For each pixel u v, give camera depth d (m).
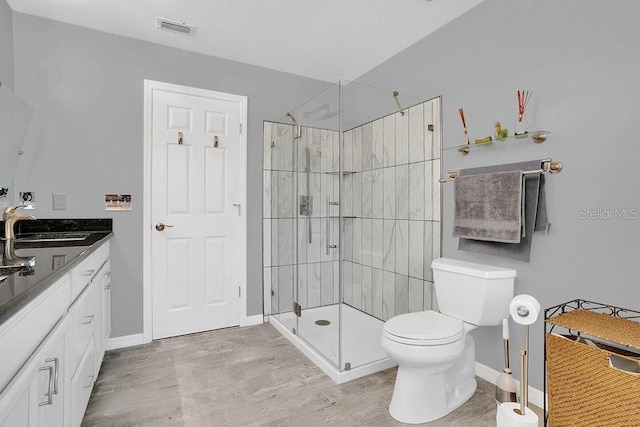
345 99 2.45
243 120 3.00
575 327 1.35
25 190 2.24
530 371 1.85
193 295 2.83
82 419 1.57
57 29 2.33
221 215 2.93
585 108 1.62
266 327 3.02
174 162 2.73
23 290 0.83
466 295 1.89
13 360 0.80
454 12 2.23
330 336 2.39
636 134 1.46
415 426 1.63
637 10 1.45
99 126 2.46
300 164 2.79
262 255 3.12
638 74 1.45
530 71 1.85
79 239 1.96
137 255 2.59
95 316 1.81
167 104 2.70
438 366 1.66
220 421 1.67
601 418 1.28
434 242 2.41
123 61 2.53
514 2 1.93
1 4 2.04
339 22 2.37
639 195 1.45
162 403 1.81
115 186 2.51
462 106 2.24
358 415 1.72
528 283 1.87
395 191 2.56
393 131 2.55
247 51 2.79
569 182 1.68
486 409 1.78
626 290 1.49
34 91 2.27
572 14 1.67
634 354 1.39
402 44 2.68
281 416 1.71
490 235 1.92
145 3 2.14
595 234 1.59
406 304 2.57
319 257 2.54
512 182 1.83
